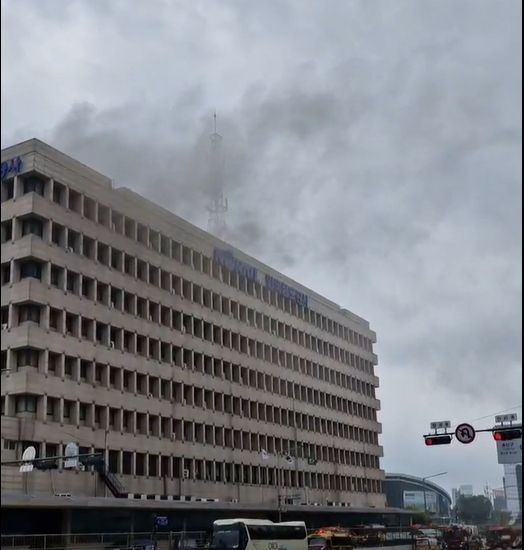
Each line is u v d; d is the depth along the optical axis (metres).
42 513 56.50
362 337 121.94
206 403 81.38
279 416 93.81
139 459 70.06
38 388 60.06
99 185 71.31
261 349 92.62
